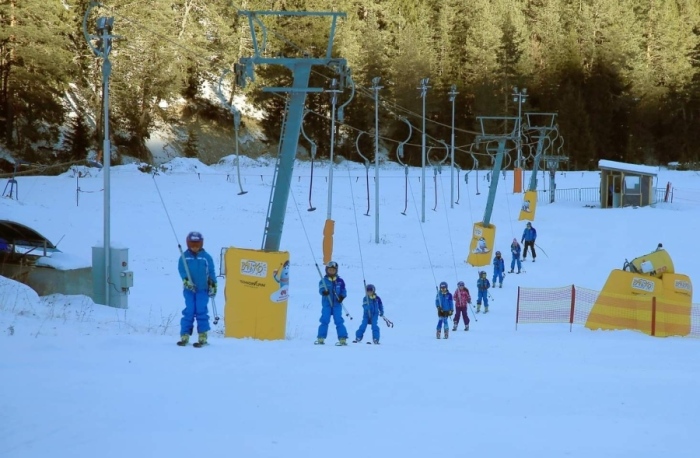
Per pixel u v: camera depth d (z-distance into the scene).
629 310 18.03
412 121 87.94
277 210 14.14
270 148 82.50
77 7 65.06
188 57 70.88
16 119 63.09
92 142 67.31
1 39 56.88
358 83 83.94
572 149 91.44
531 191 46.16
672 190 56.97
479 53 90.12
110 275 17.78
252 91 81.31
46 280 17.47
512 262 29.86
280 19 78.69
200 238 10.44
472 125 92.56
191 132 75.50
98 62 63.69
